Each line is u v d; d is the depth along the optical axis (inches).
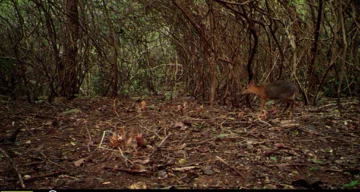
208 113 217.2
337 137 171.6
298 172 132.3
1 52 260.8
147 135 173.0
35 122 199.0
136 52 319.0
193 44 260.2
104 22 283.3
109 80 296.0
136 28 297.7
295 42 247.4
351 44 255.1
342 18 212.1
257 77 252.7
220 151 151.7
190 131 179.6
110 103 256.4
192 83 286.0
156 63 331.0
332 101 252.2
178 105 229.3
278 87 201.9
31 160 141.8
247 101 232.1
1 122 196.9
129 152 149.6
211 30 224.7
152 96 298.8
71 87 275.7
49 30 257.0
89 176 128.3
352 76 265.6
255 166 136.6
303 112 219.8
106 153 149.3
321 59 271.4
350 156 147.3
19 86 269.0
